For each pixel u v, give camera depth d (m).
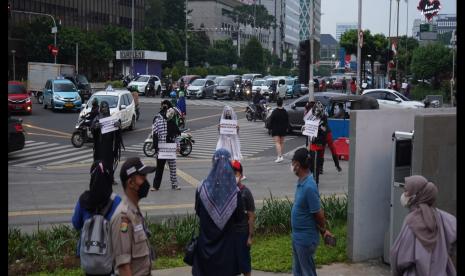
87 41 71.56
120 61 77.38
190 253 6.51
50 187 15.24
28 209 12.60
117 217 5.10
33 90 49.62
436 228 5.23
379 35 58.38
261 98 35.53
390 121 8.80
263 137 27.84
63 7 83.31
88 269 5.10
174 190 14.83
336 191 14.68
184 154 21.69
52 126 30.41
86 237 5.10
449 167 8.25
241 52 126.94
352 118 8.66
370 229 8.82
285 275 8.09
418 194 5.32
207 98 55.84
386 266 8.56
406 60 68.19
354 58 74.50
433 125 8.03
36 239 9.20
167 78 62.81
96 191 5.14
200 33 118.12
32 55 69.25
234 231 6.48
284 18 185.00
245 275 6.68
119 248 5.07
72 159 20.64
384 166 8.82
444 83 52.50
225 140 16.12
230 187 6.35
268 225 10.23
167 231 9.72
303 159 6.75
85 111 25.73
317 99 27.98
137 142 25.31
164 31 92.12
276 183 15.93
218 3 146.25
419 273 5.17
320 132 16.14
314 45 16.78
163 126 14.47
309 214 6.77
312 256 6.92
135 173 5.23
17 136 20.11
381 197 8.84
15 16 74.12
